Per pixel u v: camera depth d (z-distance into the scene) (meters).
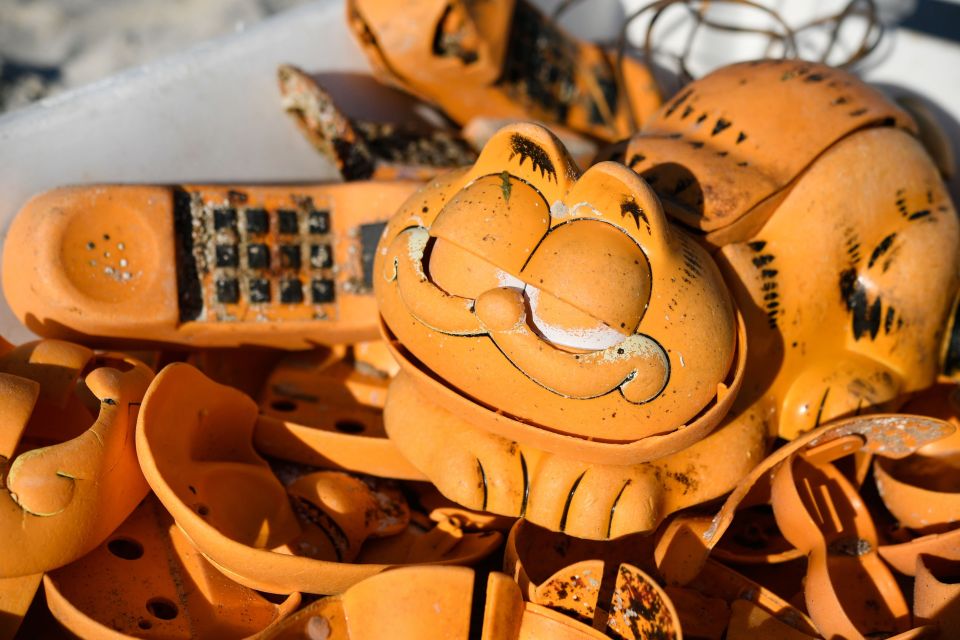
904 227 0.48
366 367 0.54
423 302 0.42
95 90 0.56
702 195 0.45
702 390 0.42
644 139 0.49
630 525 0.44
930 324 0.49
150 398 0.43
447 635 0.40
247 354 0.53
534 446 0.43
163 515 0.46
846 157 0.47
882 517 0.50
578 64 0.64
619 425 0.41
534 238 0.41
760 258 0.46
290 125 0.60
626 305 0.40
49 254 0.48
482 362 0.41
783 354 0.47
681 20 0.70
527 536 0.46
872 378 0.48
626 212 0.40
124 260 0.49
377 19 0.59
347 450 0.48
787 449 0.43
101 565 0.43
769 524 0.49
